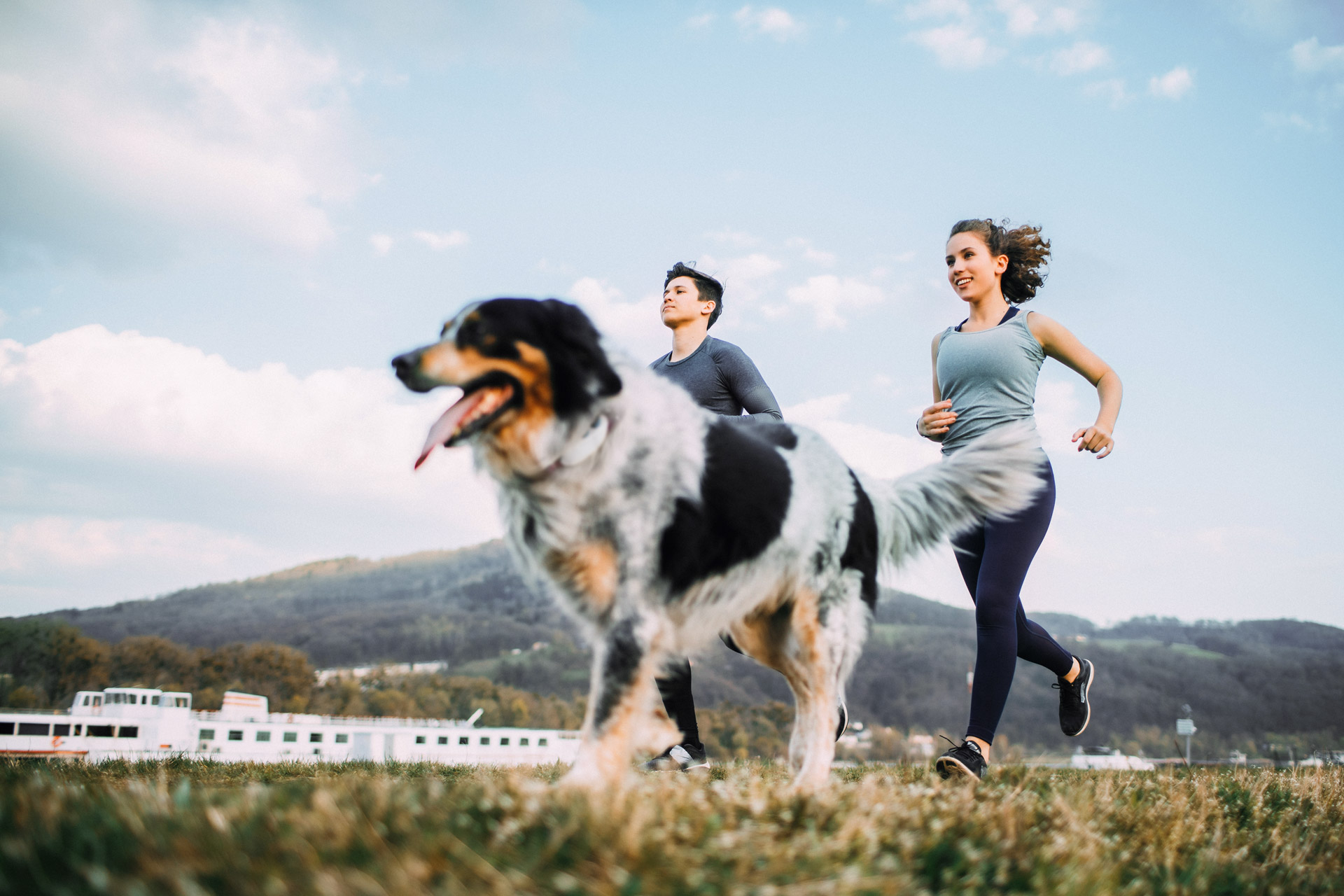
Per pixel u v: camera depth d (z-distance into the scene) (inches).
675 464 130.9
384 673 3661.4
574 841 80.3
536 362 123.4
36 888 65.0
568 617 137.0
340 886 64.4
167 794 100.3
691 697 205.9
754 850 84.9
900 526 174.7
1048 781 167.8
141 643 3073.3
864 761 255.9
